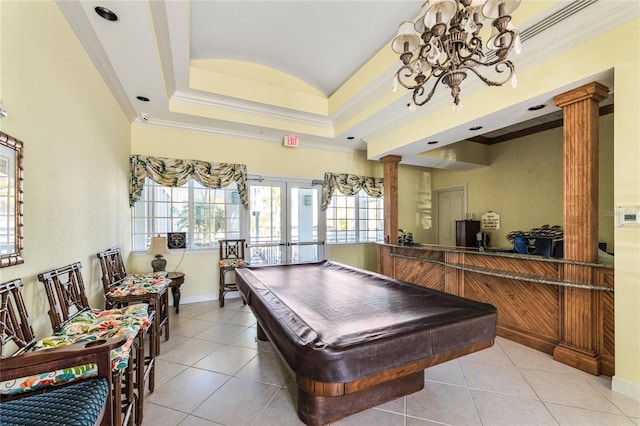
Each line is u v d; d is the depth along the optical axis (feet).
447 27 6.23
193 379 7.80
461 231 21.01
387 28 10.39
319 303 6.78
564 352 8.56
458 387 7.38
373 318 5.70
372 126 15.39
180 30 8.46
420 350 4.94
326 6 9.52
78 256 7.97
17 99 5.32
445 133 12.60
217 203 16.44
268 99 14.51
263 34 11.16
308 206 19.04
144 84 10.82
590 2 6.78
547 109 9.86
